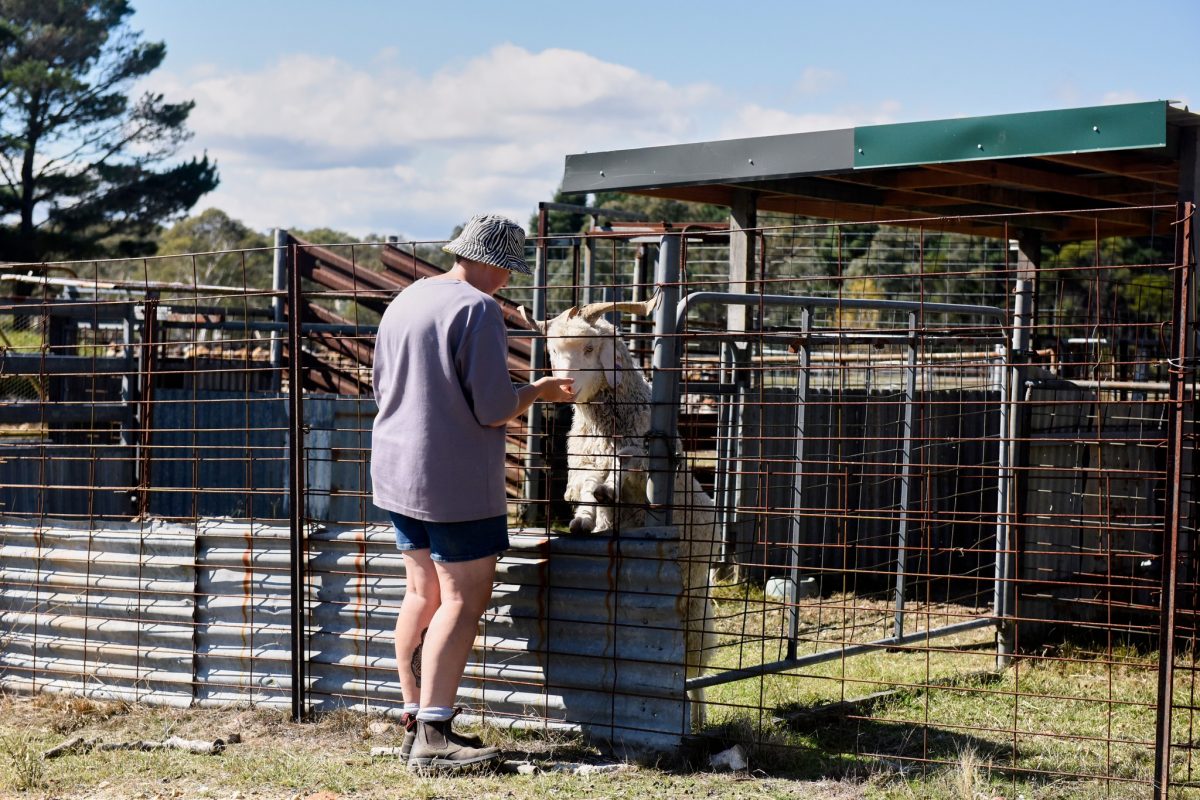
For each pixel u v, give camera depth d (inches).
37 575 234.5
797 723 214.7
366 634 207.9
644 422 215.2
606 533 194.2
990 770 183.8
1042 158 332.2
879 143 305.7
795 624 228.5
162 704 219.3
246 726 205.6
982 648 292.8
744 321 404.8
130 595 226.8
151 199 1551.4
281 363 447.5
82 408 355.3
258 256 1979.6
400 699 205.5
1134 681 254.7
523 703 198.5
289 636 214.1
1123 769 187.2
